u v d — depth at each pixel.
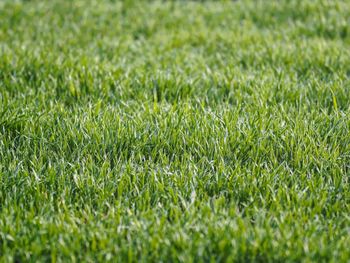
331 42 6.04
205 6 7.60
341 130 4.16
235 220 3.28
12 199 3.49
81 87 5.05
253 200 3.48
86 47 6.06
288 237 3.13
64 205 3.40
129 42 6.23
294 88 4.91
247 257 3.09
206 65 5.46
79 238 3.16
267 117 4.38
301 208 3.37
